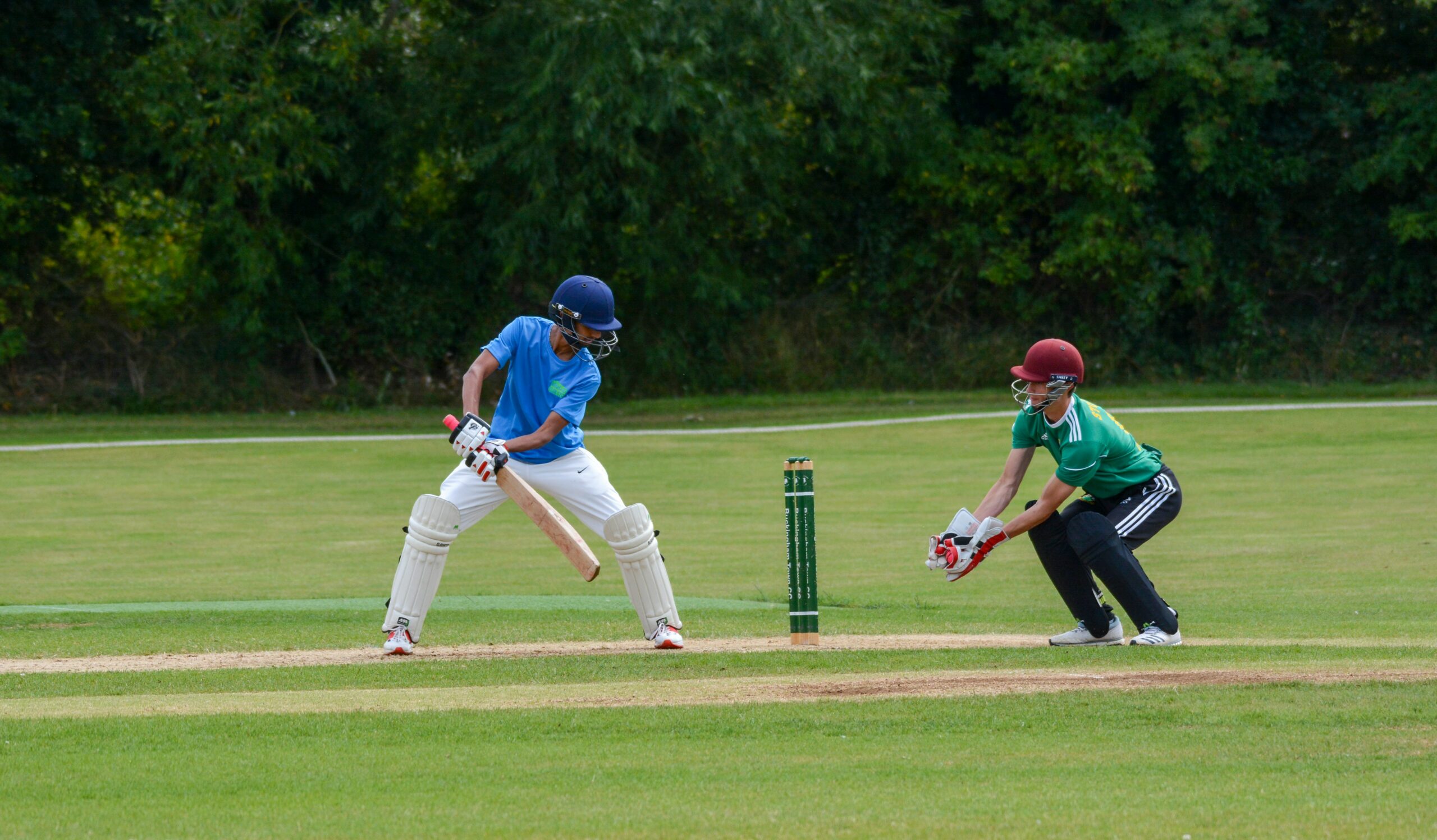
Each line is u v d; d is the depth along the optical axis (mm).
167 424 94000
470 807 14898
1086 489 25719
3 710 20062
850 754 17250
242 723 19031
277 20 101438
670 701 20375
